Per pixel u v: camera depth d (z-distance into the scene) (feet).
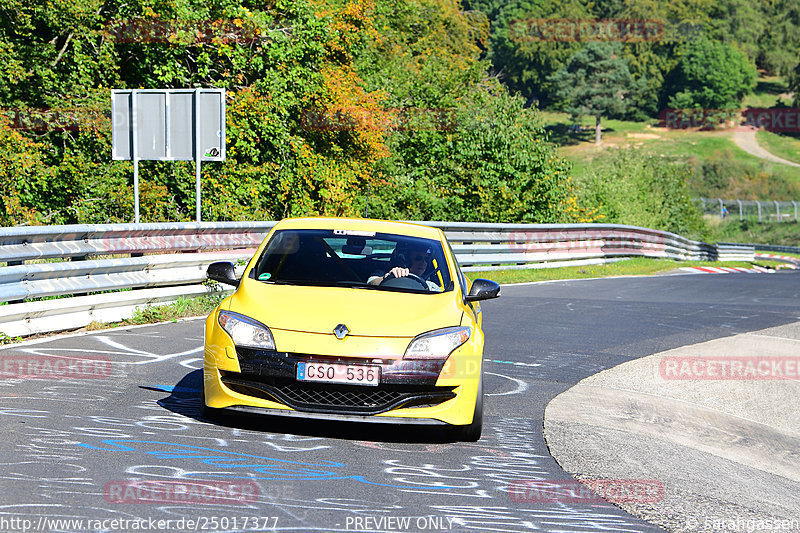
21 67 142.00
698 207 423.64
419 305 41.81
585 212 265.54
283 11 184.75
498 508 31.40
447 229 133.90
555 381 59.67
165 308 75.05
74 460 33.17
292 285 43.29
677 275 178.50
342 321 39.37
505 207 219.61
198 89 103.30
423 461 37.11
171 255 77.77
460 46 344.69
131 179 153.07
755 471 44.06
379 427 42.88
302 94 183.32
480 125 224.94
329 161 188.96
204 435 38.29
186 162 161.38
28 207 141.08
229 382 39.22
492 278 138.21
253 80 180.24
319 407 38.47
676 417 52.70
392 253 46.52
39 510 27.37
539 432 44.70
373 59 242.78
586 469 38.47
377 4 277.23
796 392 63.62
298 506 29.48
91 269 67.97
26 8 142.51
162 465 33.30
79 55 147.74
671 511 33.40
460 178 224.53
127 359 55.72
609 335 83.30
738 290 144.66
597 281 148.87
